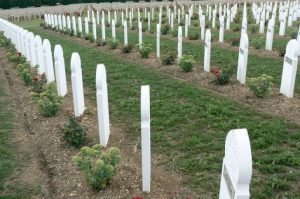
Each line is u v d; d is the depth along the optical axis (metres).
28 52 14.86
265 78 9.52
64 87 10.53
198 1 47.16
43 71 12.97
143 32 25.55
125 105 9.64
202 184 5.75
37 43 12.64
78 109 8.55
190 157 6.63
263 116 8.34
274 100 9.41
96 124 8.26
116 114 9.03
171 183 5.82
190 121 8.29
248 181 3.25
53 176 6.16
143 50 15.51
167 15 34.75
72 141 7.06
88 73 13.47
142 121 5.28
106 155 5.62
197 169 6.20
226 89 10.54
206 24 27.05
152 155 6.80
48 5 54.38
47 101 8.88
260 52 15.70
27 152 7.10
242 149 3.27
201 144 7.09
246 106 9.05
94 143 7.22
